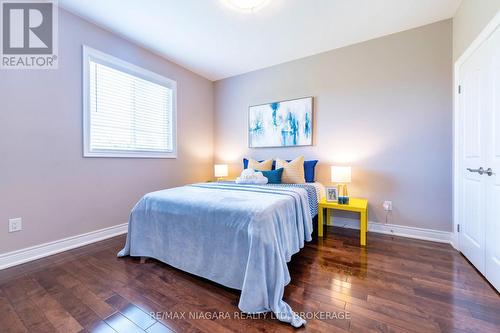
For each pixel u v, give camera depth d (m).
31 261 1.94
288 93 3.32
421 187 2.47
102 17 2.29
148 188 3.01
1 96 1.82
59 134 2.15
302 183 2.81
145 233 1.94
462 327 1.14
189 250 1.67
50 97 2.09
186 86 3.58
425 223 2.46
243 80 3.76
